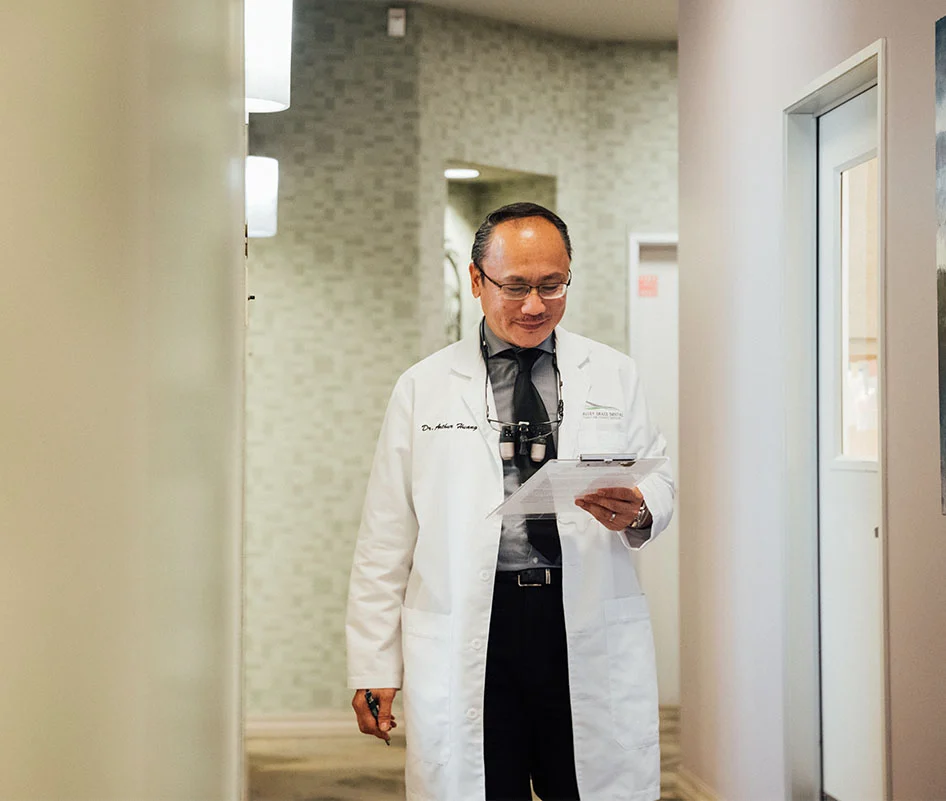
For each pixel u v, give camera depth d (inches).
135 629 20.6
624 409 87.7
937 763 96.3
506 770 82.0
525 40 227.3
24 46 13.0
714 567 153.3
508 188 238.2
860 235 123.0
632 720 83.0
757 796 138.3
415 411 86.2
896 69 104.0
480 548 82.0
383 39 213.8
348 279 213.9
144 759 21.7
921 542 99.7
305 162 213.2
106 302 17.7
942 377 94.9
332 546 213.9
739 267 145.2
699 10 159.9
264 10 114.0
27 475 12.9
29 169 13.2
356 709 87.5
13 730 12.5
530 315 82.6
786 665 130.8
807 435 131.2
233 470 62.1
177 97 28.3
